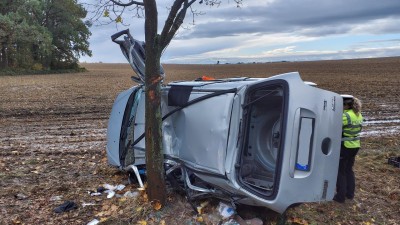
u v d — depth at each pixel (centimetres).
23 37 5909
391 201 638
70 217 559
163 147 620
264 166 522
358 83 3303
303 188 462
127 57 694
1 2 6147
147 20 529
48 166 834
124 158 708
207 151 528
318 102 475
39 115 1641
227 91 521
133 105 712
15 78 4912
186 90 588
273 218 550
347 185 620
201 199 575
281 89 488
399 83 3219
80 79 4691
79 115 1642
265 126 529
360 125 609
